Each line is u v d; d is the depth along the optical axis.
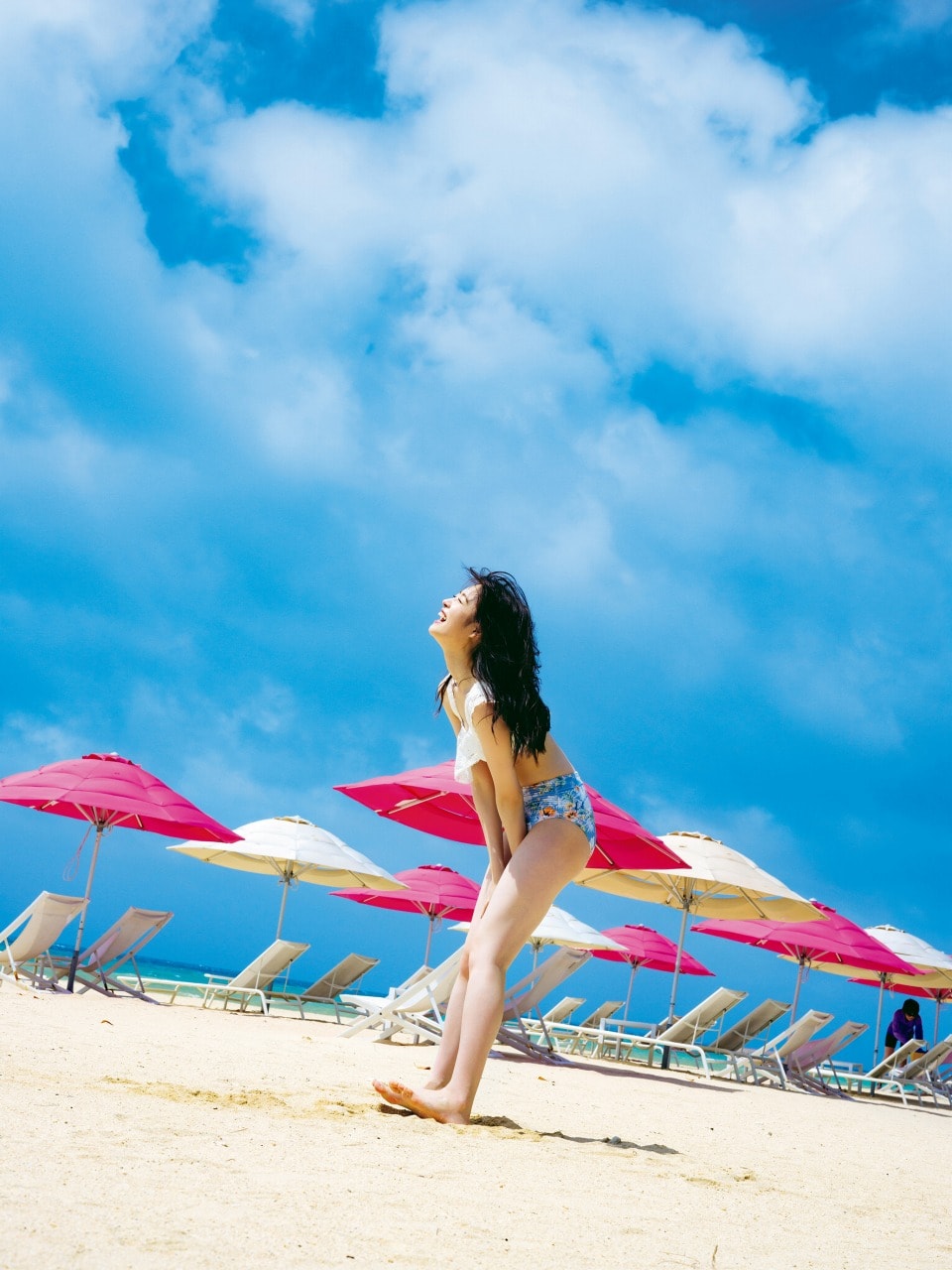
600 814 8.88
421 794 9.05
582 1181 2.91
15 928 10.46
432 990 8.63
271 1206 2.12
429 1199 2.38
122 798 11.39
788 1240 2.57
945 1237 2.98
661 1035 12.31
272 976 12.77
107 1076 3.79
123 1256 1.69
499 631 3.84
